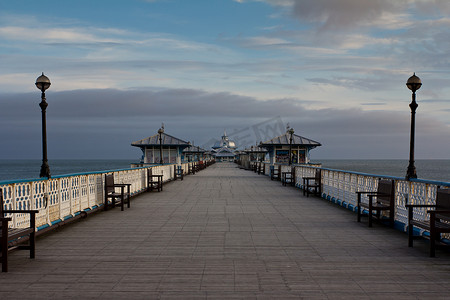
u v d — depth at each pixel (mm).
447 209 6051
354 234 7805
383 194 8680
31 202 7191
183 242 7016
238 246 6703
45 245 6789
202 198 14523
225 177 29312
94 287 4578
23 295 4320
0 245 5523
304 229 8328
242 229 8297
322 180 15328
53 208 8188
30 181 7086
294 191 17609
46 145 8266
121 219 9625
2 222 5160
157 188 17578
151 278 4914
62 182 8672
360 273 5148
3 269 5184
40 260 5785
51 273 5133
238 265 5516
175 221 9312
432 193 7086
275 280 4836
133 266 5465
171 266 5461
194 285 4641
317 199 14281
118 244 6855
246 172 38875
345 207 11891
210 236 7551
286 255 6086
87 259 5844
